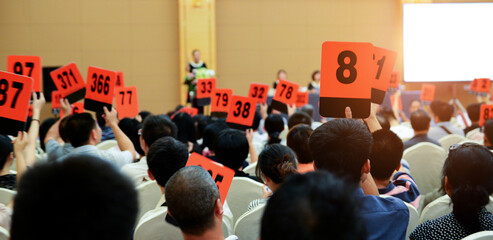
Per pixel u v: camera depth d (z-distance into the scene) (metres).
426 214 2.58
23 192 0.80
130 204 0.83
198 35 11.62
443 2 11.27
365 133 1.65
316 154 1.66
